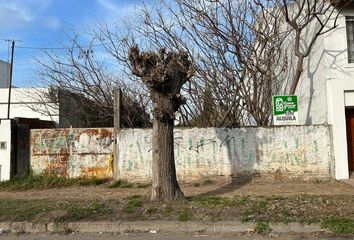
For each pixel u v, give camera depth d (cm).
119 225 834
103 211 895
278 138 1307
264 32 1516
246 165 1305
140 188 1247
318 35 1344
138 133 1334
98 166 1360
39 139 1383
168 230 822
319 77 1422
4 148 1363
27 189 1291
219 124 1555
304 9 1504
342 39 1375
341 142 1298
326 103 1370
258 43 1521
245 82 1570
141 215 867
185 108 1619
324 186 1202
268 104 1512
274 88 1630
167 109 942
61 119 2550
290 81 1606
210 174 1309
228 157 1309
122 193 1146
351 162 1406
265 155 1305
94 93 1848
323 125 1305
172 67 950
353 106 1346
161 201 948
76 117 2408
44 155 1377
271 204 903
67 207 936
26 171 1375
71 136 1373
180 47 1518
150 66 949
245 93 1504
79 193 1173
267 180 1295
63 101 2345
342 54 1370
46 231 850
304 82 1523
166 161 958
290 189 1157
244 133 1315
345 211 846
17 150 1384
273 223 799
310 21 1391
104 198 1050
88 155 1362
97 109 1905
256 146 1309
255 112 1510
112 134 1362
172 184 959
